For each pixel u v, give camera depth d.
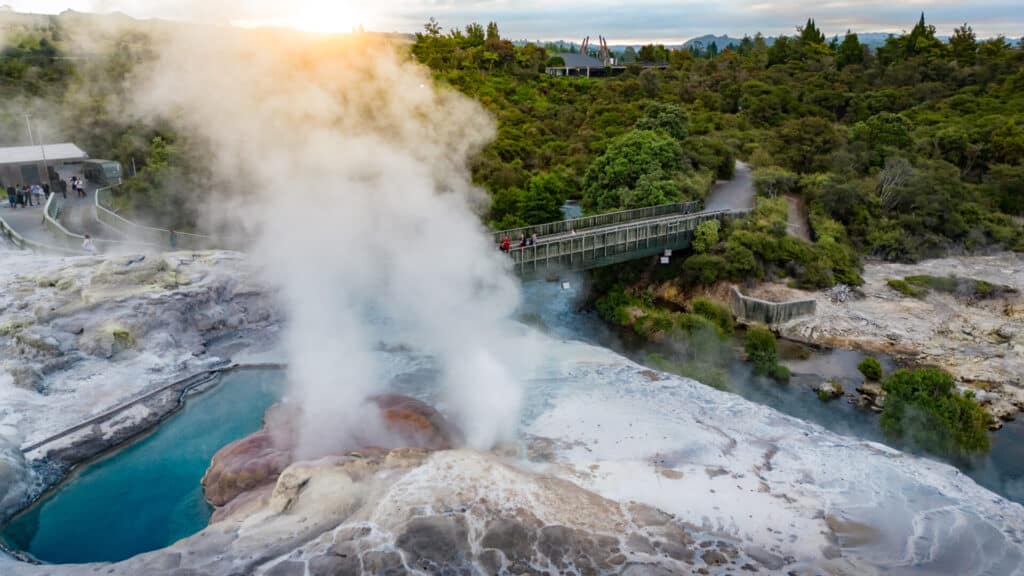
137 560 17.45
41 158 49.84
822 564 18.62
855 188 69.50
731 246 57.34
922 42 145.50
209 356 32.66
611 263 53.06
